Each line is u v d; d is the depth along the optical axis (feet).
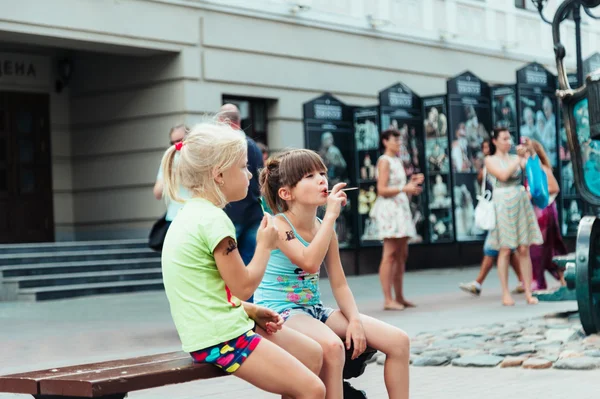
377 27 78.64
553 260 34.27
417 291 53.83
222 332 14.17
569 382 22.72
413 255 75.77
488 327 32.94
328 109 70.33
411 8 82.07
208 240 14.24
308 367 15.57
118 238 69.82
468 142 75.20
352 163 71.61
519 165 41.57
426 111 74.18
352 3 76.74
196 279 14.26
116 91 69.36
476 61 88.02
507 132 41.88
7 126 70.49
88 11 60.18
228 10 67.46
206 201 14.69
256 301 17.30
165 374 13.78
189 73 65.57
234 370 14.30
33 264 57.16
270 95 70.38
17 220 70.79
